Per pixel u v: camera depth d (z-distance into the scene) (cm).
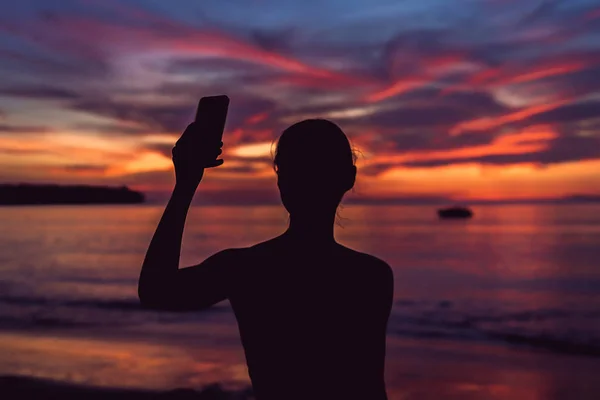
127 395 849
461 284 2430
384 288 120
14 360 1094
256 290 117
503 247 3953
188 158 113
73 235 5678
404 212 11650
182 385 902
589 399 864
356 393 114
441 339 1388
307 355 114
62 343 1280
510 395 890
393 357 1177
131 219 9388
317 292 116
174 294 110
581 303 1955
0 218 9794
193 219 8875
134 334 1397
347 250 121
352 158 123
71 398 837
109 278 2734
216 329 1452
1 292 2319
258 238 4941
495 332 1481
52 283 2583
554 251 3647
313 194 116
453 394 894
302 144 116
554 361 1132
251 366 119
